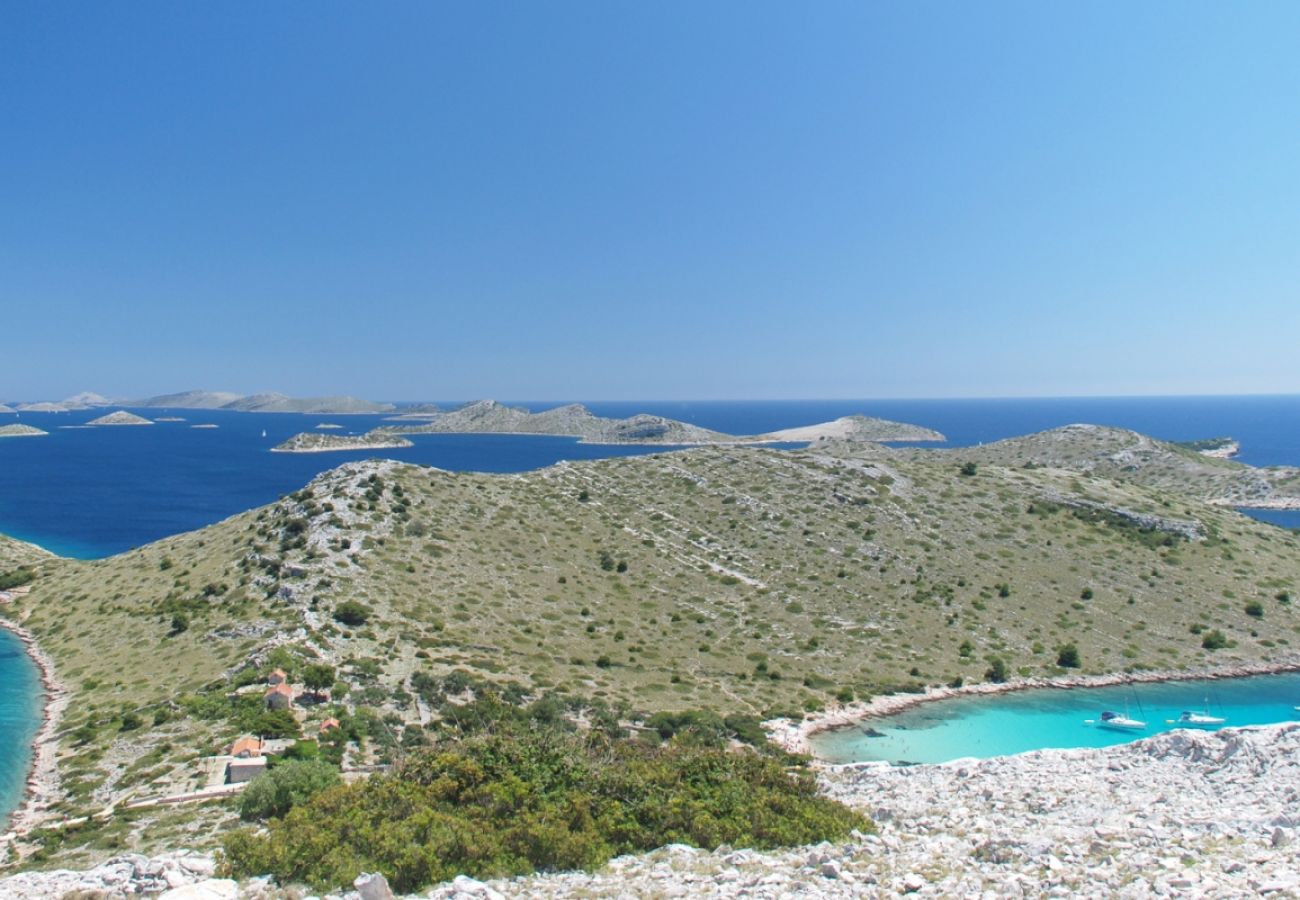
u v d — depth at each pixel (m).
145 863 17.38
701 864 17.11
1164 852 15.40
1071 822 20.12
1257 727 28.17
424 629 70.06
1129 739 60.19
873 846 17.84
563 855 17.89
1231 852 15.09
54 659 73.75
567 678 64.75
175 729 51.28
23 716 59.38
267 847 17.61
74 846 34.88
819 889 14.24
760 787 23.27
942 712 65.62
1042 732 61.75
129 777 44.62
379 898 14.41
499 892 15.32
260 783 36.66
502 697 57.34
